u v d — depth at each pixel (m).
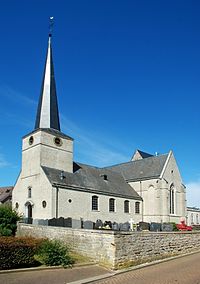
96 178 46.53
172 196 52.41
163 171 51.09
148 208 50.62
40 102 44.75
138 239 21.94
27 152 42.50
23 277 15.70
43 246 18.98
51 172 39.75
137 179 52.72
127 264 20.55
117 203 46.22
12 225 29.05
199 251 28.70
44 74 45.69
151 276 17.02
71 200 39.12
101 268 19.27
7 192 67.56
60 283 15.16
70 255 21.22
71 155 43.53
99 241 20.84
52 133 41.81
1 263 16.53
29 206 40.47
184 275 16.94
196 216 64.56
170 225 38.06
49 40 46.66
